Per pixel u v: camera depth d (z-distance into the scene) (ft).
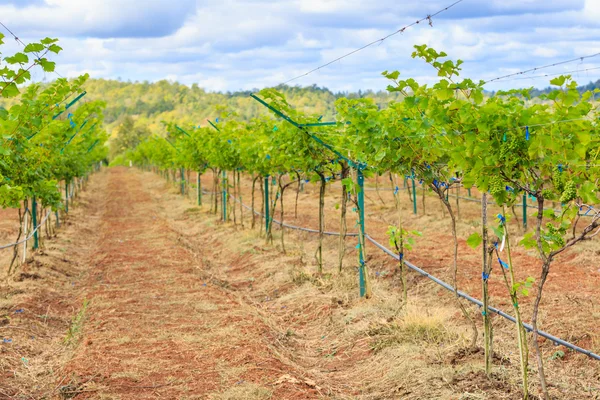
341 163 32.91
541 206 14.90
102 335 26.21
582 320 23.67
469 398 17.48
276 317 30.55
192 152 68.49
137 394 19.70
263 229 55.16
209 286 36.99
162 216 77.46
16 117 23.90
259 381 20.25
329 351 25.12
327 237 48.93
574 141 13.91
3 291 33.17
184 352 23.85
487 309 18.65
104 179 188.34
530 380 18.54
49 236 53.47
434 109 15.58
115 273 41.32
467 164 15.08
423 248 41.83
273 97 29.89
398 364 21.31
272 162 40.55
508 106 14.84
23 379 21.45
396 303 28.71
